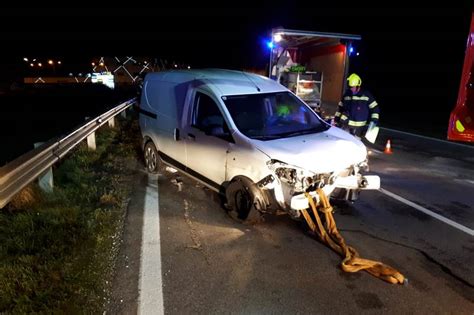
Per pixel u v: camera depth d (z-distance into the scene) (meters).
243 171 4.39
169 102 5.95
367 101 7.68
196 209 4.94
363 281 3.40
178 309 2.96
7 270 3.20
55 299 2.92
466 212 5.04
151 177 6.27
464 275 3.54
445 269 3.64
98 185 5.52
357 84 7.62
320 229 4.07
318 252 3.90
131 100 13.93
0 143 9.03
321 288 3.28
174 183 5.96
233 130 4.59
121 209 4.78
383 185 6.12
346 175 4.30
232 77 5.57
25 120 13.84
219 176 4.84
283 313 2.94
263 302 3.07
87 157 6.83
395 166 7.41
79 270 3.29
